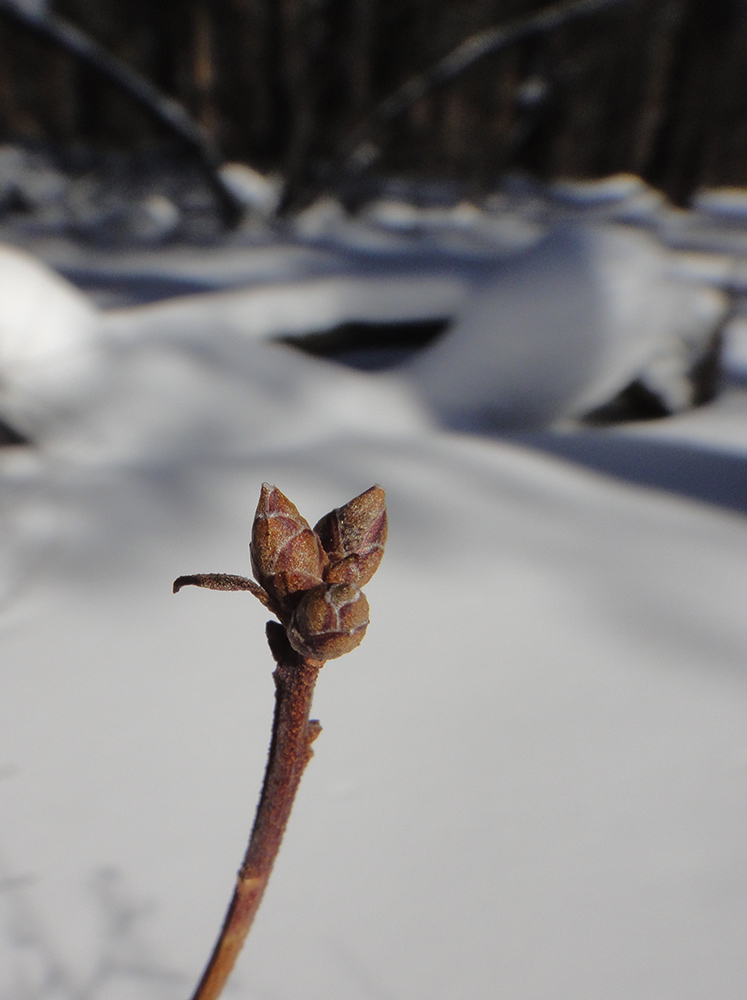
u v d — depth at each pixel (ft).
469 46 5.04
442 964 0.45
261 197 5.49
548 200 7.66
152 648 0.77
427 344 2.29
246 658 0.75
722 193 8.41
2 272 1.39
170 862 0.53
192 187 6.55
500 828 0.55
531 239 5.30
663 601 0.86
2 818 0.56
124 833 0.55
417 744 0.64
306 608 0.20
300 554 0.21
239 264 3.60
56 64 6.71
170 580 0.89
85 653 0.76
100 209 5.54
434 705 0.69
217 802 0.58
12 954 0.46
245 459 1.28
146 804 0.58
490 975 0.44
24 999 0.43
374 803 0.57
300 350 2.06
